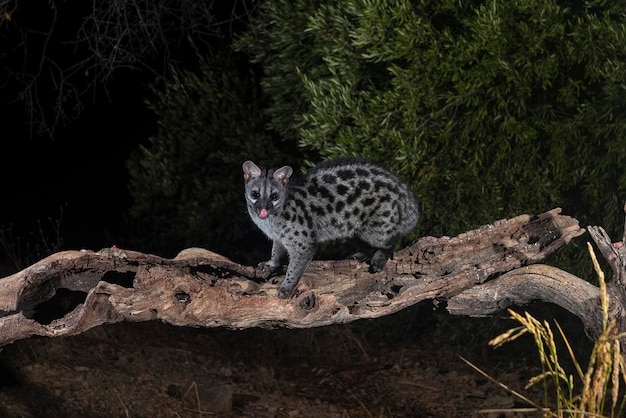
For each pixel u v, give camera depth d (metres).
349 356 11.05
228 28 13.90
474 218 9.64
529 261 6.25
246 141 11.60
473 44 8.80
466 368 10.62
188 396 9.59
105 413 8.99
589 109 9.05
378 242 6.95
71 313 5.93
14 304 5.90
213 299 5.95
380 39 8.97
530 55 8.90
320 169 7.16
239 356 10.86
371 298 6.20
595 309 5.53
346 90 9.34
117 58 14.03
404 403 9.85
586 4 9.02
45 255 12.41
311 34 10.21
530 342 10.70
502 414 9.50
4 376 9.24
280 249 7.09
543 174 9.48
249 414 9.41
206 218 11.86
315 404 9.71
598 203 9.64
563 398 4.71
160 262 6.15
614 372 4.43
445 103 9.30
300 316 6.08
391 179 7.09
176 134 12.09
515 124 9.10
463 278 6.16
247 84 12.16
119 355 10.26
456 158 9.49
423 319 11.50
